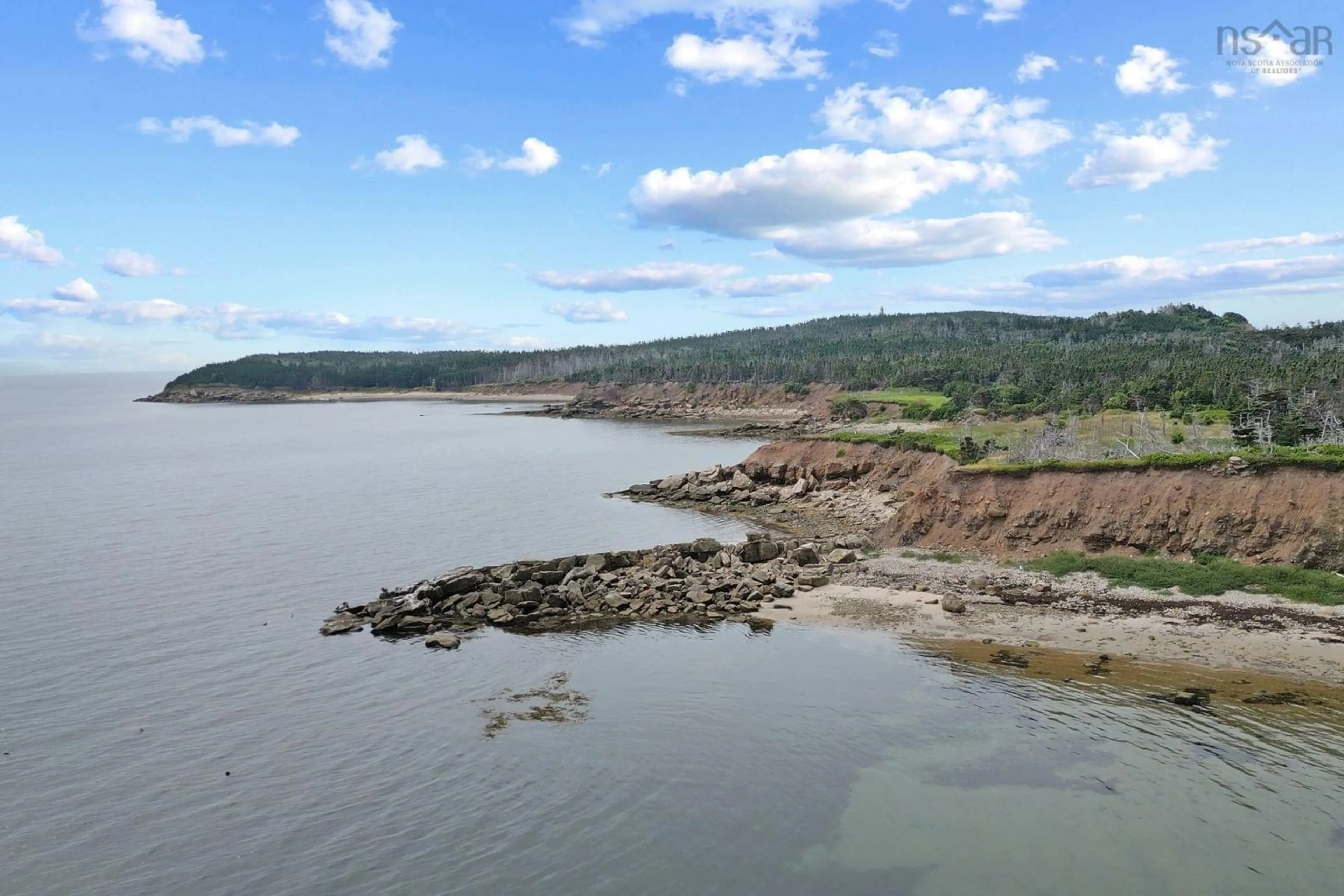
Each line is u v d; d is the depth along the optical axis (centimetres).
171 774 3356
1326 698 3741
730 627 5147
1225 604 4934
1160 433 10319
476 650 4800
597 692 4150
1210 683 3969
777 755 3453
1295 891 2503
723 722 3778
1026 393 17750
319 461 14938
